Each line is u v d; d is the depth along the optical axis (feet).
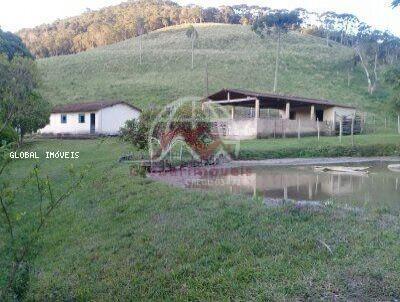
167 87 156.15
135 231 23.04
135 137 48.24
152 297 15.85
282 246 18.39
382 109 142.61
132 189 32.19
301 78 183.21
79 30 344.90
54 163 51.78
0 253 14.14
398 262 16.08
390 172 48.26
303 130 97.91
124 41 288.71
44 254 22.86
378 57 212.43
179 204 26.61
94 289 17.22
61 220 27.78
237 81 170.40
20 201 27.99
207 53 213.66
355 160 63.41
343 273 15.40
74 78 172.86
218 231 20.89
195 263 17.79
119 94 148.46
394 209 24.95
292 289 14.49
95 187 34.32
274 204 25.32
